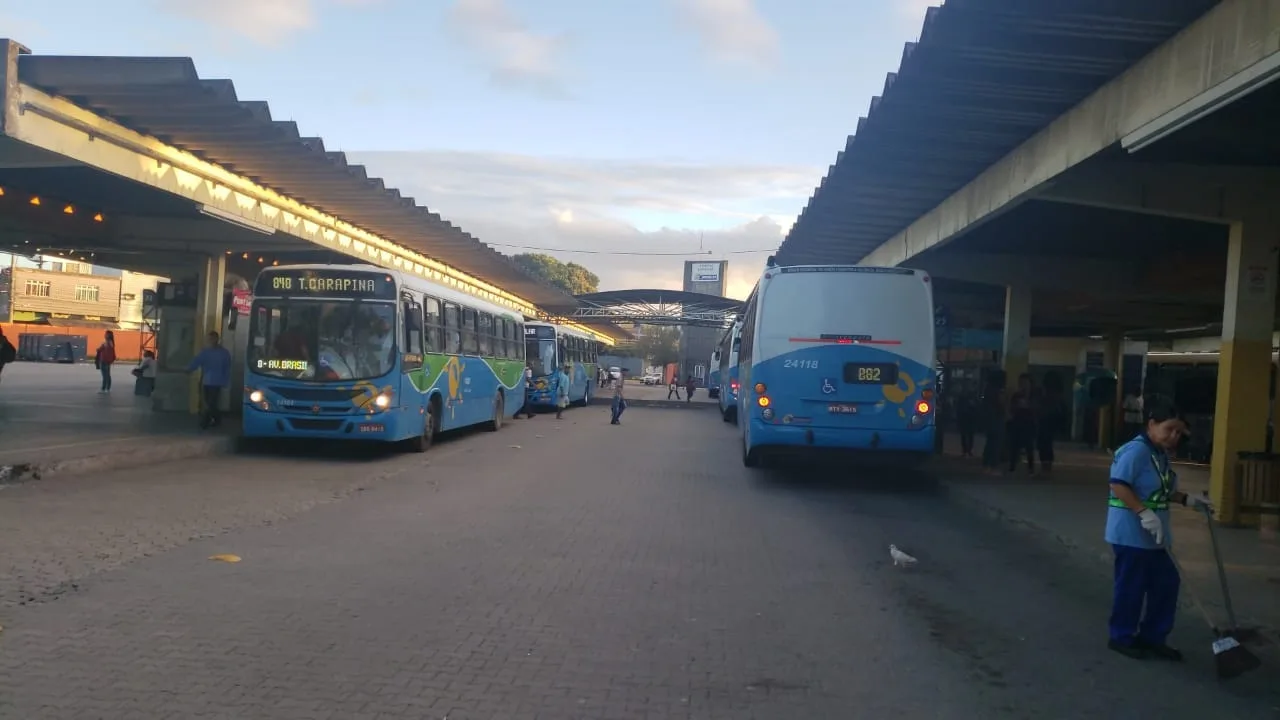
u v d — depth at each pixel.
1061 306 23.39
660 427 29.55
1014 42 9.19
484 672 5.66
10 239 20.06
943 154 12.98
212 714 4.84
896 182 14.77
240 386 21.97
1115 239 17.11
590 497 13.18
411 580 7.89
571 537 10.11
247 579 7.71
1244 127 9.91
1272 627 7.31
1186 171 11.72
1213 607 7.85
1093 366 30.09
